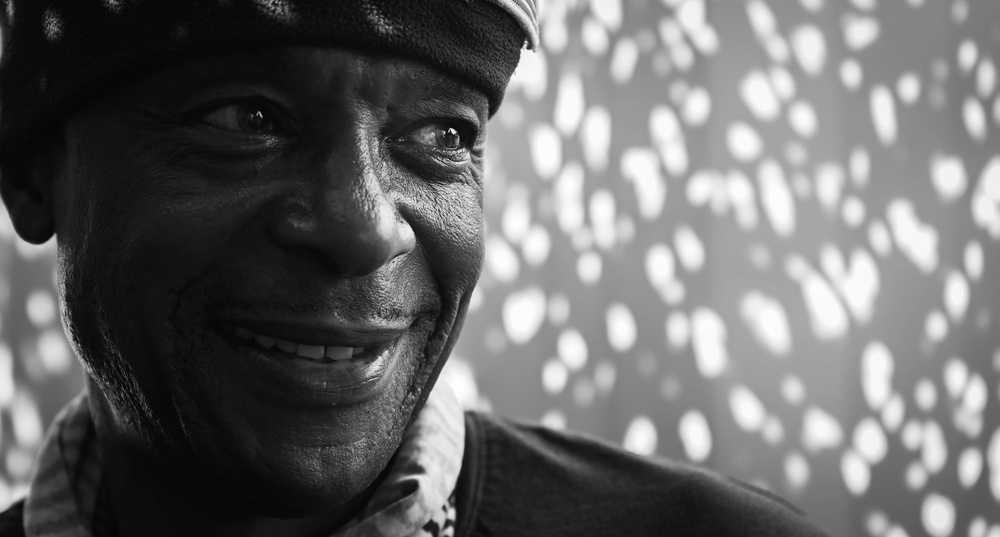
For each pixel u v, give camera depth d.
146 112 0.45
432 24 0.44
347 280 0.44
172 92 0.44
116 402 0.48
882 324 1.72
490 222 1.74
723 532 0.54
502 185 1.74
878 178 1.73
